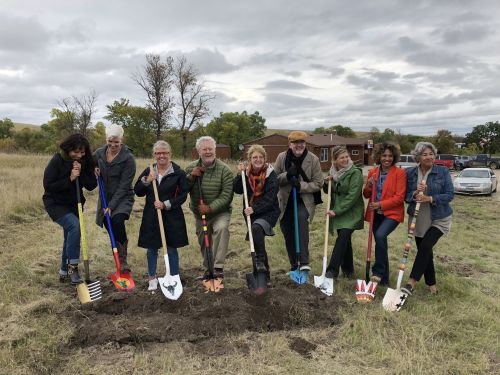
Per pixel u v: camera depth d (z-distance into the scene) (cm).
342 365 359
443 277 574
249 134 6103
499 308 474
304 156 530
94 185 514
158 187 494
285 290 475
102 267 594
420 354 373
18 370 333
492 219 1227
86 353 366
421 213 498
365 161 5044
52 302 449
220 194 519
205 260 539
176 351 370
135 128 4419
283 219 551
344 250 516
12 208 901
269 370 346
